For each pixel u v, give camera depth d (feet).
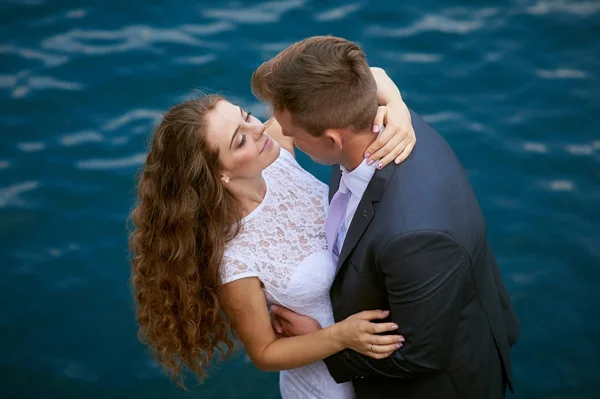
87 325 13.26
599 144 14.94
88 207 14.69
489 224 14.01
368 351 7.11
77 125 15.83
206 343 8.01
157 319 7.90
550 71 16.19
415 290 6.66
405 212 6.68
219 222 7.41
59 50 17.17
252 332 7.74
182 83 16.20
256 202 7.77
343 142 6.95
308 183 8.38
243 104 15.49
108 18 17.90
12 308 13.42
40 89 16.40
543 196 14.32
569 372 12.30
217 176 7.30
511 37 16.94
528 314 12.98
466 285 6.88
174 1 18.25
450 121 15.29
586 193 14.33
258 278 7.64
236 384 12.53
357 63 6.67
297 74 6.64
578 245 13.70
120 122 15.79
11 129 15.78
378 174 6.86
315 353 7.50
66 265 13.99
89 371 12.68
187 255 7.44
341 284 7.45
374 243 6.86
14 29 17.69
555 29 17.08
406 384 7.59
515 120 15.37
